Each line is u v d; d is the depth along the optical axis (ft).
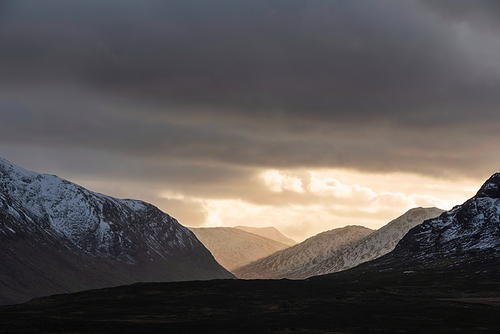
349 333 374.22
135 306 527.40
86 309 518.37
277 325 411.75
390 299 552.41
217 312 488.44
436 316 439.63
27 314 483.92
